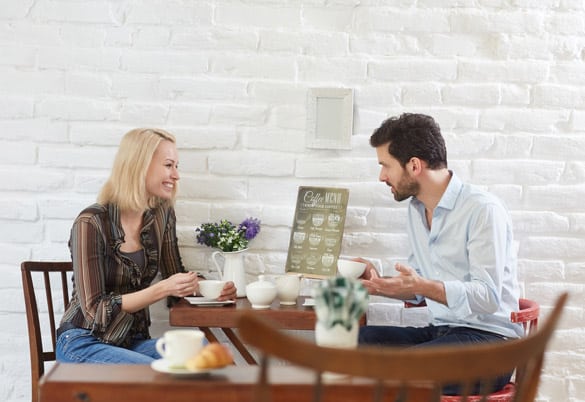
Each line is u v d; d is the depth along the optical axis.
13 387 2.87
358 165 2.86
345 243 2.87
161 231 2.71
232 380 1.54
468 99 2.86
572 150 2.88
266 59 2.85
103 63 2.84
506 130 2.87
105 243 2.50
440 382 1.27
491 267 2.33
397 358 1.21
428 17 2.85
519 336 2.42
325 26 2.85
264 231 2.87
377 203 2.87
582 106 2.88
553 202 2.88
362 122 2.86
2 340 2.87
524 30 2.86
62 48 2.84
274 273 2.87
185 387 1.48
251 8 2.84
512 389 2.27
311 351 1.23
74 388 1.48
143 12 2.84
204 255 2.88
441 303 2.29
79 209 2.86
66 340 2.44
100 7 2.83
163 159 2.63
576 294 2.89
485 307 2.30
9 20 2.83
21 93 2.84
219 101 2.85
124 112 2.85
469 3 2.85
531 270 2.89
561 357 2.89
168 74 2.85
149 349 2.50
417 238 2.63
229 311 2.42
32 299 2.59
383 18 2.85
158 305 2.88
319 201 2.76
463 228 2.43
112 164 2.85
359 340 2.54
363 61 2.85
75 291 2.58
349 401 1.49
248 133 2.86
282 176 2.87
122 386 1.48
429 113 2.86
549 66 2.87
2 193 2.85
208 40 2.84
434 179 2.50
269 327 1.23
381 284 2.26
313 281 2.88
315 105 2.84
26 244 2.87
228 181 2.87
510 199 2.88
